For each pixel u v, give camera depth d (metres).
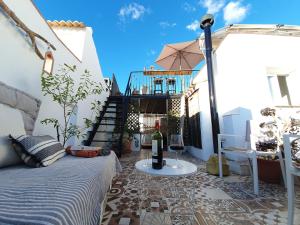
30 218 0.59
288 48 3.65
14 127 1.60
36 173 1.21
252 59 3.53
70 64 3.54
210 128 4.38
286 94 3.60
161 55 6.16
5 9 1.77
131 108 6.41
